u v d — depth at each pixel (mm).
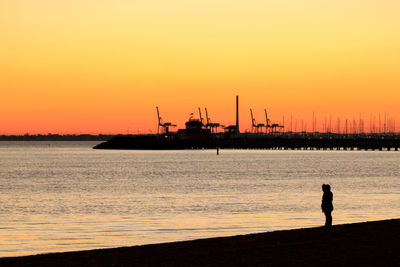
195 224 65500
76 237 55875
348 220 67938
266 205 87812
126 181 150125
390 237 37094
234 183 140750
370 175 175375
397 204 87812
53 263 30906
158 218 72125
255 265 29438
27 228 63219
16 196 107438
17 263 31016
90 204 91812
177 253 33312
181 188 125625
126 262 30906
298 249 33625
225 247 35000
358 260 30125
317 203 90688
